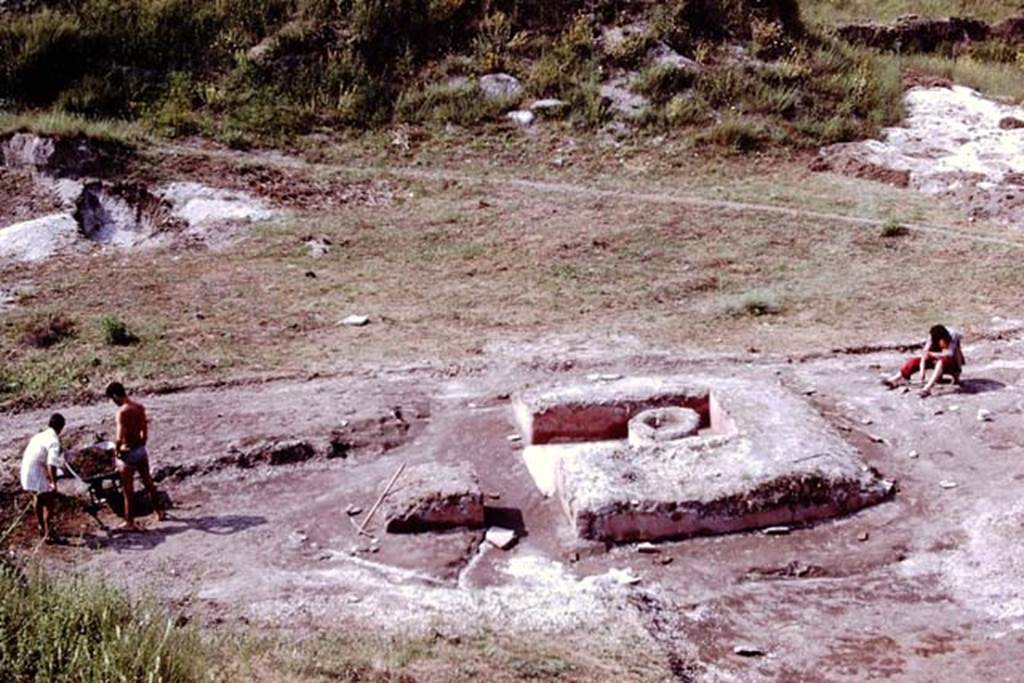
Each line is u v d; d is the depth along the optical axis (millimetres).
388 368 14000
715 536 10195
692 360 14305
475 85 24344
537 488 11289
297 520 10523
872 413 12766
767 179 22500
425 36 25359
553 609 8859
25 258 17844
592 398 12445
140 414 10281
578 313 16141
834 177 22688
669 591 9289
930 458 11688
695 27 26516
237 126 22516
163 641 6211
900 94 26172
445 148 22953
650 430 11891
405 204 20703
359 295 16656
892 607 9000
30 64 22688
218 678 6320
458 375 13945
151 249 18422
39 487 9914
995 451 11789
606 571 9656
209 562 9633
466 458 11945
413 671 7023
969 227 19781
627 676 7496
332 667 6863
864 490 10711
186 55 23906
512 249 18641
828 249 18734
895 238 19156
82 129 20531
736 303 16328
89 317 15336
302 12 25047
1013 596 9078
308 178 21156
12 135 20406
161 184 20234
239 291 16641
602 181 22047
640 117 24000
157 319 15375
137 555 9727
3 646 5977
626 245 18828
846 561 9734
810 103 25109
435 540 10102
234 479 11328
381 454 12000
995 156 23125
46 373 13383
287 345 14719
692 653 8242
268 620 8188
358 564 9711
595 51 25594
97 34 23547
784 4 27859
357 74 24125
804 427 11594
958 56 30156
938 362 13344
